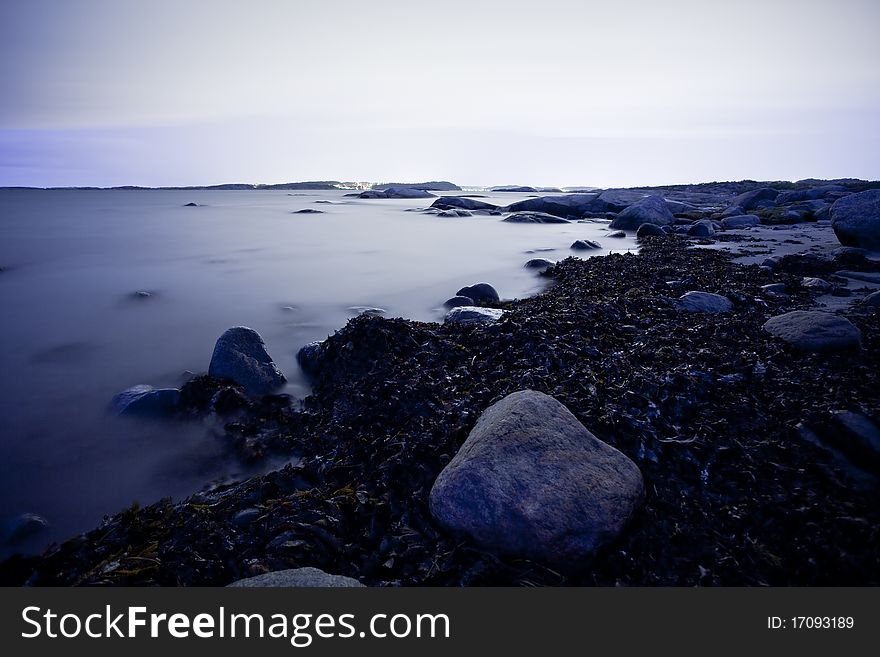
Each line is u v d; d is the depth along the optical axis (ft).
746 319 26.22
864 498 12.28
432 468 14.21
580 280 40.29
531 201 144.97
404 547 11.62
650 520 12.03
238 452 17.06
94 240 73.36
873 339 21.33
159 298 37.83
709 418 16.02
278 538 11.94
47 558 12.00
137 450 17.31
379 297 38.37
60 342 27.84
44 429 18.53
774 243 62.59
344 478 14.70
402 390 18.60
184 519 13.21
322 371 22.88
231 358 21.97
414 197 270.05
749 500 12.50
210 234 84.64
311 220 117.91
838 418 14.28
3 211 135.03
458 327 26.08
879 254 47.78
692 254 52.29
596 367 19.83
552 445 12.44
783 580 10.52
